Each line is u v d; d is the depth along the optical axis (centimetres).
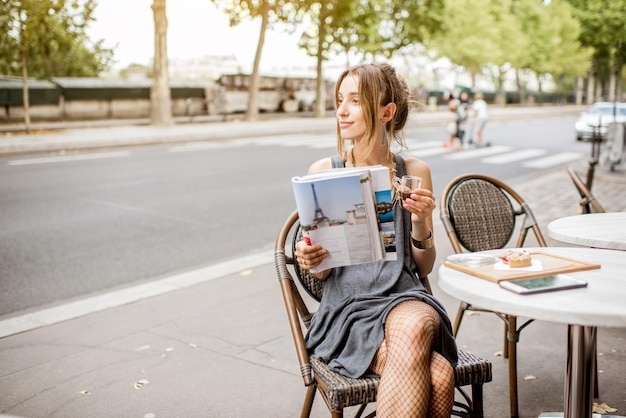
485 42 4509
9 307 507
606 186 1036
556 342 398
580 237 275
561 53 5128
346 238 230
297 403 332
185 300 500
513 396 307
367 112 259
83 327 448
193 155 1549
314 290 274
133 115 2519
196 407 330
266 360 385
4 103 2169
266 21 2669
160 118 2350
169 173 1231
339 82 268
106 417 322
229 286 532
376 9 2955
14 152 1591
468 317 444
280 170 1275
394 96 264
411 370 217
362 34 2981
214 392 346
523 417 308
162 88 2339
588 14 3372
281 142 1917
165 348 407
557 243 621
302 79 3281
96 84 2381
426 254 258
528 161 1470
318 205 228
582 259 246
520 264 230
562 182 1089
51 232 756
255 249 678
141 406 333
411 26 3027
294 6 2678
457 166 1380
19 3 1859
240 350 401
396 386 217
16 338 431
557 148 1786
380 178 228
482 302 204
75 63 3322
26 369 381
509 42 4875
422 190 238
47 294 537
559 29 5072
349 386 223
